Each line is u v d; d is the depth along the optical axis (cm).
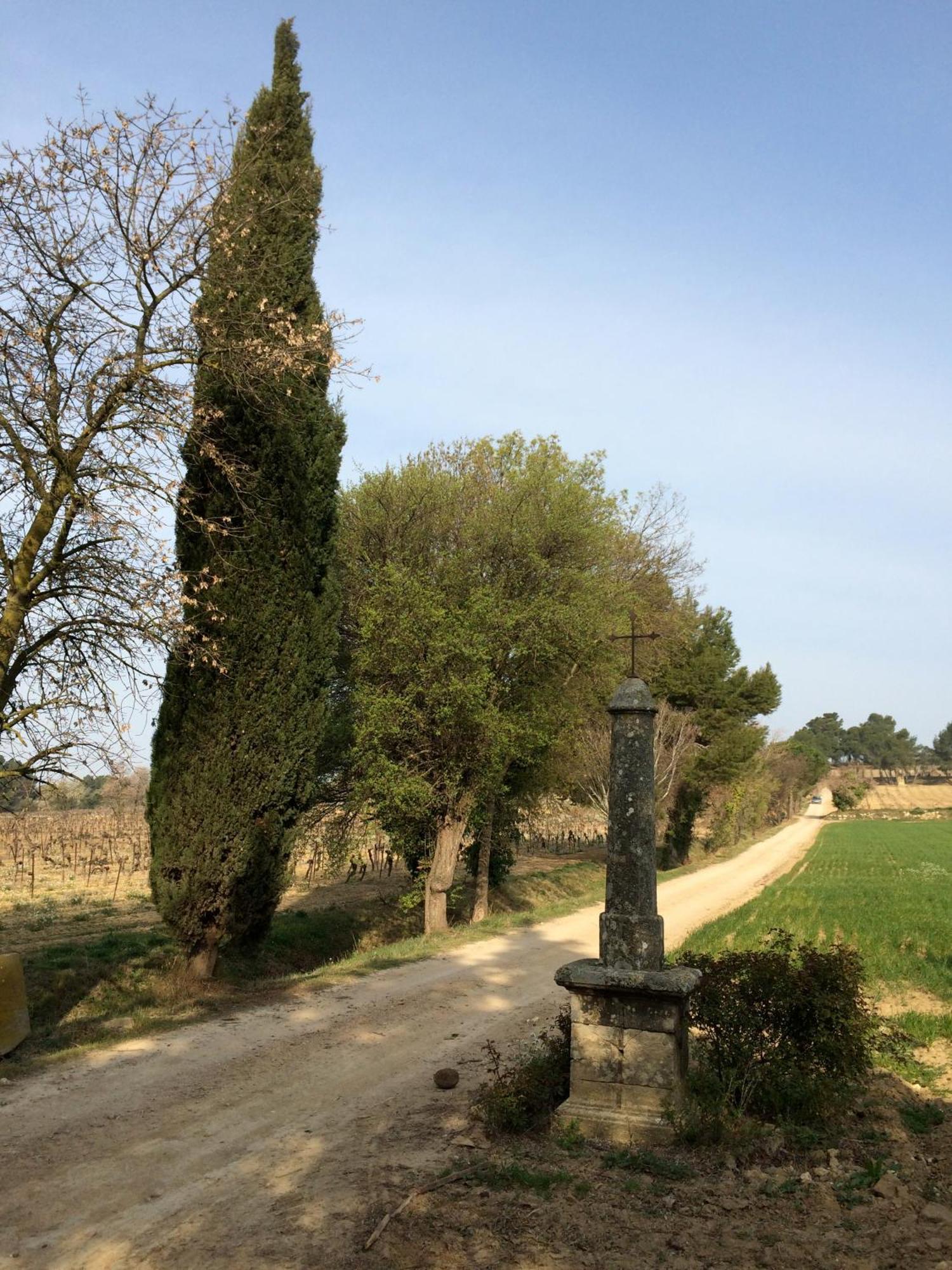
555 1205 621
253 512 1370
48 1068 1004
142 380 1184
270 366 1320
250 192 1418
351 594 2197
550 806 3325
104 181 1166
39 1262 557
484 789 2208
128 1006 1383
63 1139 775
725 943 1959
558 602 2211
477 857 2802
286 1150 749
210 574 1514
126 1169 706
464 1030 1209
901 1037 1156
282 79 1725
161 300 1251
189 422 1227
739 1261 545
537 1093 790
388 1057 1066
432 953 1831
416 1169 695
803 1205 629
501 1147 740
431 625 2027
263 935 1658
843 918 2447
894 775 18500
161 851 1516
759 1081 812
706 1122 733
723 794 6072
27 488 1156
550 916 2458
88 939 1900
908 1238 572
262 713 1549
